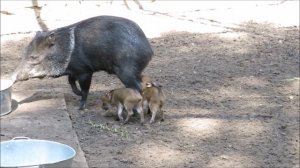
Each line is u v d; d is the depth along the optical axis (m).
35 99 12.67
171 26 18.08
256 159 10.16
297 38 17.27
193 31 17.73
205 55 15.93
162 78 14.22
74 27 11.98
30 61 12.00
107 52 11.73
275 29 18.02
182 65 15.16
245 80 14.11
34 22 18.16
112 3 19.33
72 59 11.87
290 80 14.09
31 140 8.73
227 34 17.53
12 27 17.83
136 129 11.24
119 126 11.34
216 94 13.22
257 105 12.55
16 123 11.33
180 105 12.52
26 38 17.14
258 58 15.70
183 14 18.97
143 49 11.70
